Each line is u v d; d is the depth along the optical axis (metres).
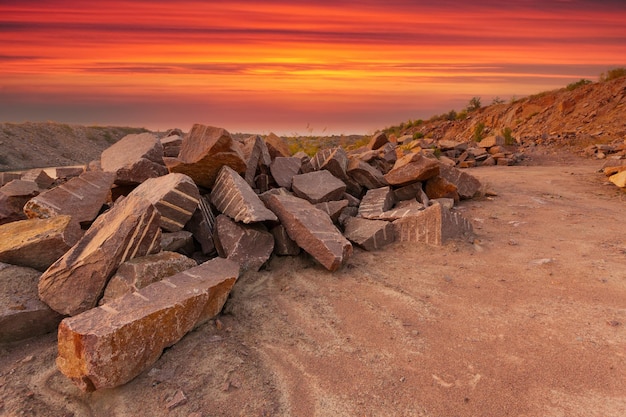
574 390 3.06
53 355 3.63
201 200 6.01
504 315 4.12
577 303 4.28
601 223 7.06
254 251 5.32
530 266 5.27
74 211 5.64
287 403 3.07
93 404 3.09
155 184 5.60
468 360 3.45
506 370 3.30
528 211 7.99
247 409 3.01
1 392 3.16
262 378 3.34
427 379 3.26
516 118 27.88
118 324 3.13
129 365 3.19
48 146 37.00
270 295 4.72
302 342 3.81
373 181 8.08
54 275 4.00
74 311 3.88
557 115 23.88
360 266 5.48
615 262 5.27
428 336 3.82
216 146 6.15
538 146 18.41
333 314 4.27
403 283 4.93
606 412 2.84
